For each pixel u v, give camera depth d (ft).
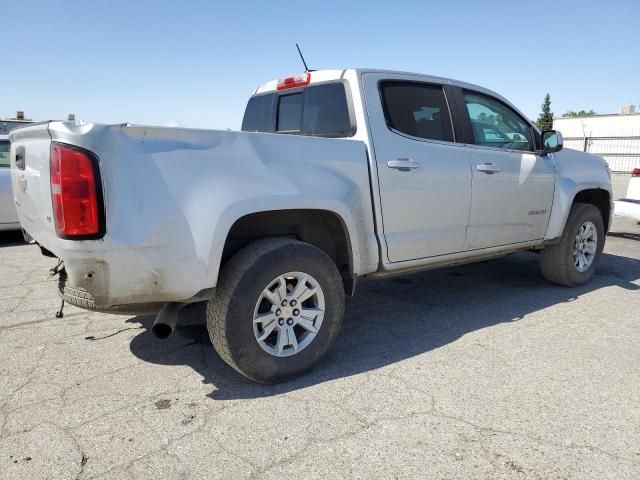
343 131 12.30
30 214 10.23
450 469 7.60
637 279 19.22
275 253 9.89
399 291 17.49
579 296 16.79
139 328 13.57
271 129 14.98
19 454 7.93
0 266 20.80
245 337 9.68
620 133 117.19
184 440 8.34
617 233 30.22
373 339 12.97
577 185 17.03
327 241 11.91
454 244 13.69
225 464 7.72
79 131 8.14
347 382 10.48
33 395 9.86
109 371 10.96
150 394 9.93
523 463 7.75
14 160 10.99
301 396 9.87
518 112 16.17
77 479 7.36
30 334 13.09
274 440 8.36
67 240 8.27
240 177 9.48
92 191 8.19
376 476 7.45
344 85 12.39
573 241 17.20
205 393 9.99
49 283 18.06
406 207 12.35
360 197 11.39
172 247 8.83
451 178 13.24
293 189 10.09
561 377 10.66
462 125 14.10
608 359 11.59
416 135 12.90
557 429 8.68
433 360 11.57
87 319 14.28
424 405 9.49
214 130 9.30
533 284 18.39
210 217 9.07
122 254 8.48
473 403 9.55
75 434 8.50
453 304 15.98
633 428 8.71
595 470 7.59
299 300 10.43
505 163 14.74
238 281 9.54
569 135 126.52
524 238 15.76
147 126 8.61
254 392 10.04
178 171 8.85
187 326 13.73
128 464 7.71
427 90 13.56
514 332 13.35
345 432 8.59
